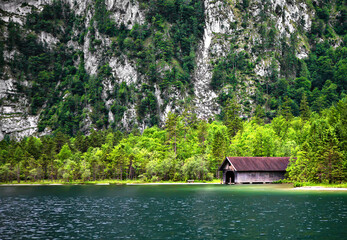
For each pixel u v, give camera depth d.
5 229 41.41
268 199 65.62
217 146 124.56
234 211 52.03
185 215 49.44
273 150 127.69
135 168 136.62
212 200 66.31
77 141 196.75
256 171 108.88
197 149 143.25
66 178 138.25
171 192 85.44
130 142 181.75
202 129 167.50
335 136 90.62
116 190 96.69
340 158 85.19
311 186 88.62
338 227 39.31
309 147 95.06
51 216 50.78
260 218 45.69
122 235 37.56
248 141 131.62
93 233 38.75
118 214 51.53
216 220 45.00
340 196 67.94
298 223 41.81
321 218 44.66
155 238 35.97
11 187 122.12
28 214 53.03
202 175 125.94
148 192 87.25
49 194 87.94
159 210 54.78
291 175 100.12
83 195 83.31
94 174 140.62
